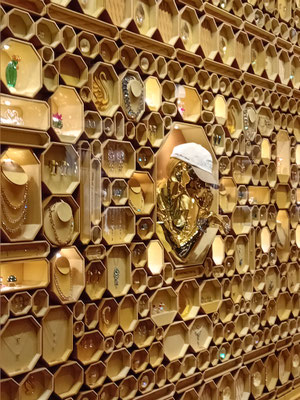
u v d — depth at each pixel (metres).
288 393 2.40
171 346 1.85
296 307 2.49
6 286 1.39
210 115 1.99
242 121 2.14
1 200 1.34
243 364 2.16
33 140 1.41
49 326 1.45
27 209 1.42
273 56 2.35
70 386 1.52
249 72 2.20
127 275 1.67
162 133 1.79
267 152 2.29
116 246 1.63
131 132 1.69
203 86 1.98
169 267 1.83
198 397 1.93
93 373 1.58
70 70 1.53
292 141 2.45
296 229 2.50
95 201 1.57
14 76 1.38
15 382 1.35
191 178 1.95
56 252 1.46
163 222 1.83
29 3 1.42
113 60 1.63
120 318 1.66
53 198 1.45
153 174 1.76
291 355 2.45
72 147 1.49
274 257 2.35
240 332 2.17
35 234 1.39
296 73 2.49
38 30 1.43
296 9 2.49
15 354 1.37
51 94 1.45
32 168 1.42
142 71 1.72
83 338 1.56
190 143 1.90
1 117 1.35
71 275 1.52
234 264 2.10
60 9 1.47
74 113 1.51
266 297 2.30
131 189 1.72
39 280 1.44
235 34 2.11
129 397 1.67
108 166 1.63
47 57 1.44
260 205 2.27
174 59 1.85
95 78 1.60
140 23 1.74
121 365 1.67
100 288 1.59
